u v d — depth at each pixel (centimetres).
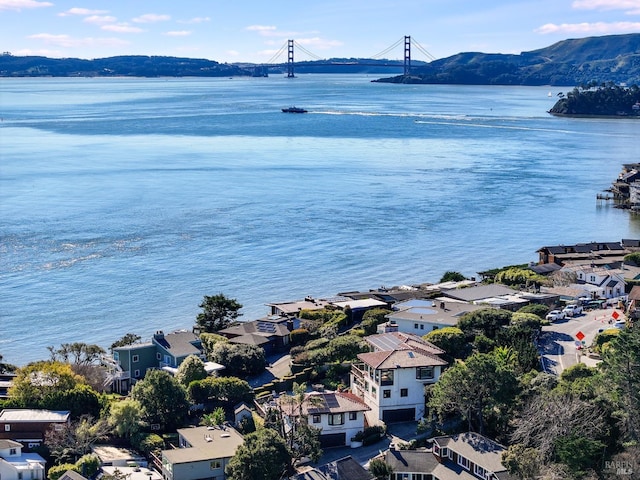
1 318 12362
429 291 12938
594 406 7138
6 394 9012
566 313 11575
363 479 6962
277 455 6912
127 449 7900
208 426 8019
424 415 8425
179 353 9900
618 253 15888
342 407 7975
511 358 9119
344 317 11688
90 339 11519
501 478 6681
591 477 6488
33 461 7388
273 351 10862
